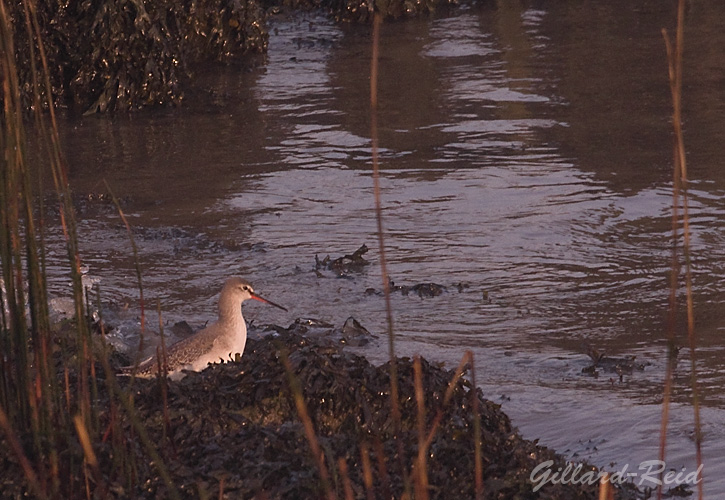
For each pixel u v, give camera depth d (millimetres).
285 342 8930
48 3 24922
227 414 7879
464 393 8453
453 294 13641
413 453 7281
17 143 6168
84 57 25344
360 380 8328
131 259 15133
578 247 15344
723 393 10164
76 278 6246
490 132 22391
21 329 6352
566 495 7254
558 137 21703
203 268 14750
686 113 23125
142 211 17641
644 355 11328
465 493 7055
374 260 15078
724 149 20125
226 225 16828
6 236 6238
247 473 6863
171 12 26422
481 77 27938
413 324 12609
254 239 16109
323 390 8195
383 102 25578
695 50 29922
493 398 10203
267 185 19141
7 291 6332
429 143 21719
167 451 7102
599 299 13273
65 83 25906
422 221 16828
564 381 10672
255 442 7309
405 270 14648
